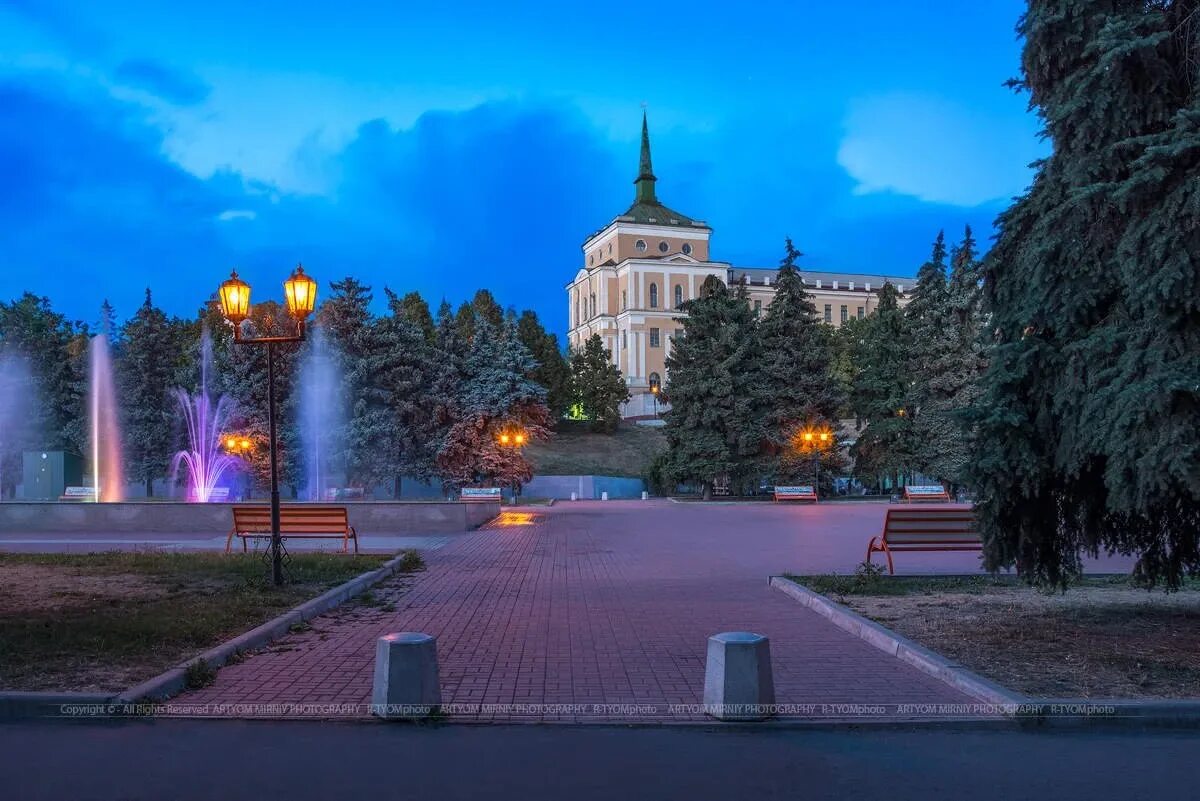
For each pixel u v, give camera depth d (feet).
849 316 385.09
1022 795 16.37
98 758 18.22
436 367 144.15
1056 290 28.25
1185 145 23.93
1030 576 31.14
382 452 135.74
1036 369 28.27
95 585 40.55
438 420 141.08
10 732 19.97
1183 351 24.53
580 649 28.09
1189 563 31.24
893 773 17.49
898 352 162.50
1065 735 20.11
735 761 18.16
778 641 29.50
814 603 36.06
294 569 45.60
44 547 60.95
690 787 16.69
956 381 153.89
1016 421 27.58
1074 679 23.59
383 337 137.80
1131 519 30.04
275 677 24.39
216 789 16.51
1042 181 30.32
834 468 162.91
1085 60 28.76
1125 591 39.58
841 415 168.25
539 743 19.24
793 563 52.85
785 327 163.22
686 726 20.39
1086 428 26.08
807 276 397.39
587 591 41.01
